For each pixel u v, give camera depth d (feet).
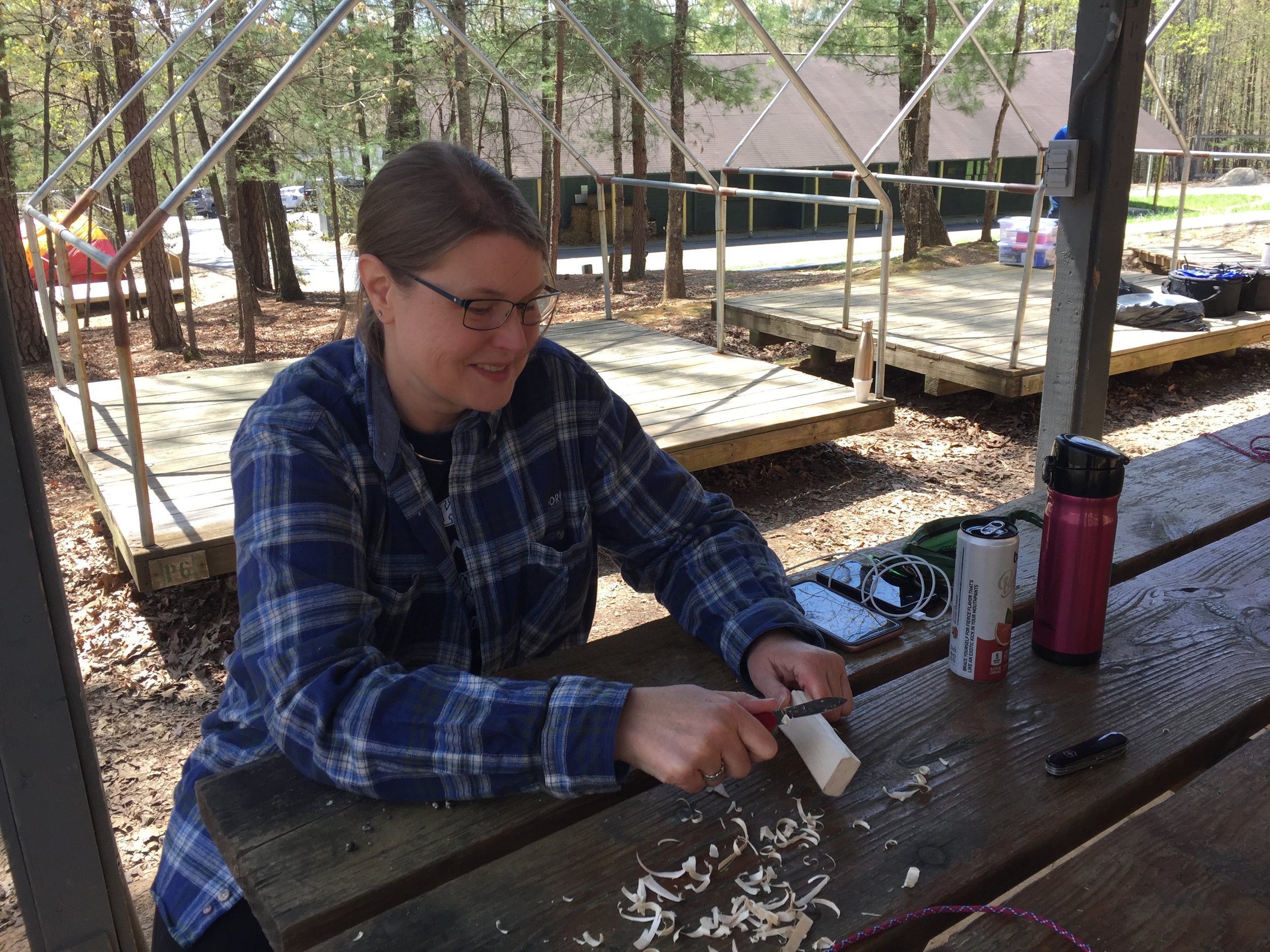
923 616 5.20
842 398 18.53
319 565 3.93
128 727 11.00
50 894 4.67
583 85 44.50
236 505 4.15
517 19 44.96
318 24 34.63
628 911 3.13
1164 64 132.05
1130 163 9.70
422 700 3.67
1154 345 22.03
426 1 21.70
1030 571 5.80
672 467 5.24
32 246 20.63
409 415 4.41
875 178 17.37
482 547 4.58
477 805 3.70
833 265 57.47
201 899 4.14
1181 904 3.10
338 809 3.68
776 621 4.54
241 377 21.77
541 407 4.74
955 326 24.06
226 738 4.37
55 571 4.27
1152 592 5.43
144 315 47.14
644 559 5.21
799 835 3.48
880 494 17.24
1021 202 102.32
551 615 4.92
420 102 45.21
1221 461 7.73
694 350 23.22
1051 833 3.48
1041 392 20.71
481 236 3.75
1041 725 4.16
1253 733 4.38
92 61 37.73
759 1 48.14
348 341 4.46
